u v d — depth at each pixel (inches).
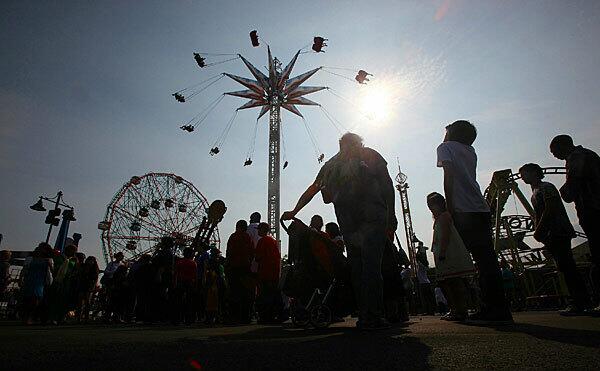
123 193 1304.1
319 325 148.1
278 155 1309.1
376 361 56.1
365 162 123.1
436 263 185.6
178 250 1084.5
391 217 124.0
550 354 57.8
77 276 365.7
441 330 108.7
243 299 262.5
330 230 246.1
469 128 148.3
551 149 181.5
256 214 342.3
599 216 159.8
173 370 50.4
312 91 1263.5
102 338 98.8
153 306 299.0
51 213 806.5
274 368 51.4
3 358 60.6
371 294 114.2
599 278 172.1
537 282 783.7
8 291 520.1
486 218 133.9
